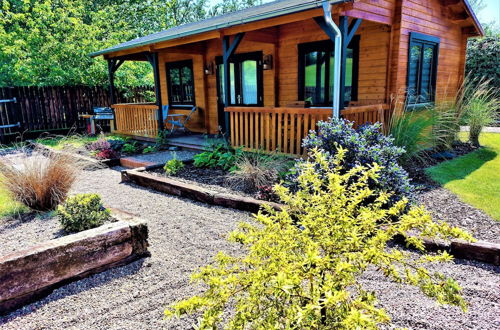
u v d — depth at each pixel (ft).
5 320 7.97
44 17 44.83
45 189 13.00
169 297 8.56
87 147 27.55
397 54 21.25
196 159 21.02
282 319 5.58
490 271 9.25
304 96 26.11
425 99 25.89
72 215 10.75
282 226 6.18
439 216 12.77
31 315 8.09
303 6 16.47
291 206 6.92
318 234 5.64
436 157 22.49
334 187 5.93
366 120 19.77
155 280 9.35
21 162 13.89
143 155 26.17
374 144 14.74
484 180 17.22
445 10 26.76
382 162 12.80
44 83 42.78
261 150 20.67
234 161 20.01
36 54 43.27
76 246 9.20
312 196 6.37
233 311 7.71
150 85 50.39
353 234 5.23
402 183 12.54
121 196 17.03
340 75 17.31
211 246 11.23
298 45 25.43
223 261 5.85
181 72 35.70
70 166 14.25
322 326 4.83
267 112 20.53
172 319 7.74
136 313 7.99
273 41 26.12
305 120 18.89
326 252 5.58
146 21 73.00
